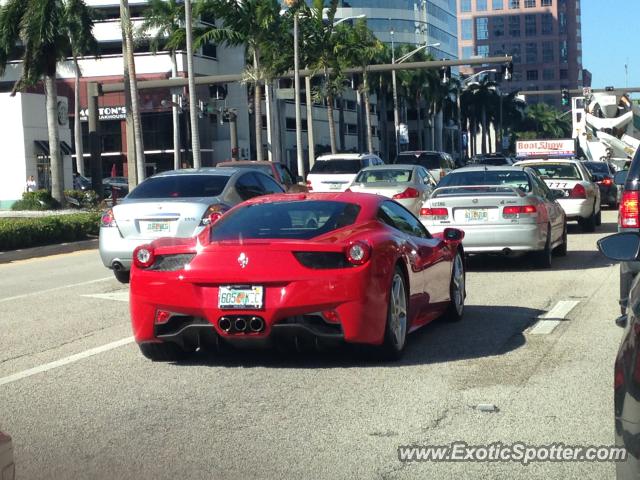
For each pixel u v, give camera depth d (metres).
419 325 9.26
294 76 49.31
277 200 8.81
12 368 8.59
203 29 48.09
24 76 39.75
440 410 6.77
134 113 35.97
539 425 6.35
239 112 75.19
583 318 10.52
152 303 8.09
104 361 8.77
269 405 7.03
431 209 14.79
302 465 5.62
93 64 72.06
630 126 36.84
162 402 7.21
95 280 15.59
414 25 113.56
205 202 14.06
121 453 5.96
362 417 6.63
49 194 40.47
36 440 6.29
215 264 7.85
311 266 7.71
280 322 7.73
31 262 20.08
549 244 15.14
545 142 46.06
